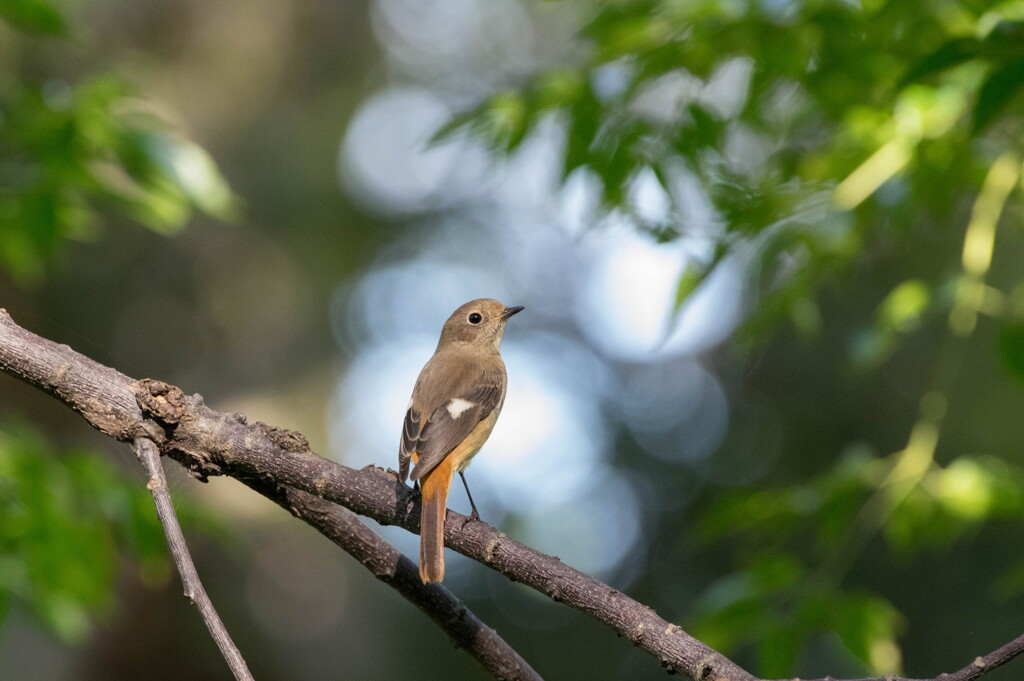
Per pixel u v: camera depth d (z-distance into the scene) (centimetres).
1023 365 732
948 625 1691
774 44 735
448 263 2286
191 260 2027
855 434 1841
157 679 1755
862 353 769
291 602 1980
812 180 804
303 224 2134
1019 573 725
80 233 816
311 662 1969
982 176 803
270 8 2173
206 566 1862
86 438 1623
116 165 781
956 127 730
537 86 785
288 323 2141
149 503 738
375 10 2275
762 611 718
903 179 800
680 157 774
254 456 544
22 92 775
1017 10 598
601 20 764
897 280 1180
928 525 771
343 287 2212
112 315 1903
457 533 564
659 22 761
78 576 700
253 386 2077
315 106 2192
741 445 2017
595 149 770
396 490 561
